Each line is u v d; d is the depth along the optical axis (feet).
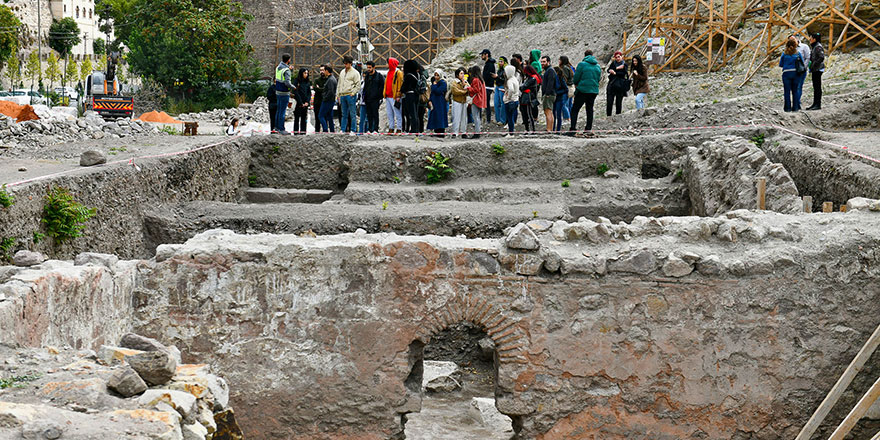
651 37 96.17
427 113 79.30
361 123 75.05
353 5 170.71
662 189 55.06
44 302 24.16
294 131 69.26
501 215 49.44
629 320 29.78
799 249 29.55
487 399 40.32
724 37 92.48
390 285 30.37
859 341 29.32
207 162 57.26
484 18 150.51
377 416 30.63
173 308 30.76
